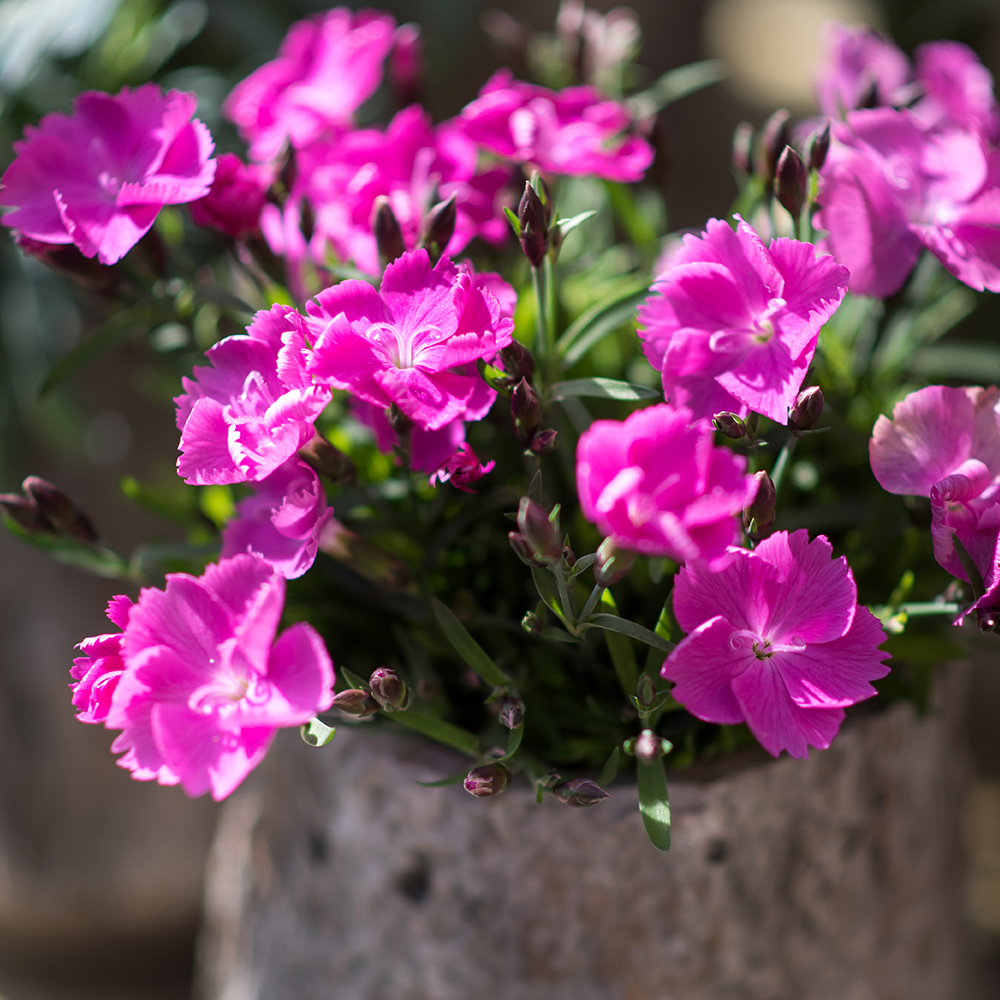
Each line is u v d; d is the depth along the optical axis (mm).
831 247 536
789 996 577
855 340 596
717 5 1543
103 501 877
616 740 543
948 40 1308
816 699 496
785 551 493
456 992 569
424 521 552
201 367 512
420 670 546
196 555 563
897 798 582
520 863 551
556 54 656
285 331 501
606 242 658
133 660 493
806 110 1587
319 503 506
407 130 575
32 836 941
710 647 492
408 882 565
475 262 587
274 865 615
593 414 583
